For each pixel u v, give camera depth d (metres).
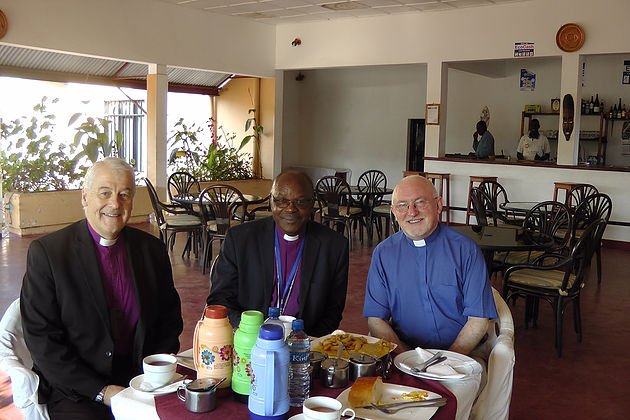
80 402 2.15
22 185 8.30
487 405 2.46
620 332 4.81
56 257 2.19
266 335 1.61
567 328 4.89
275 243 2.65
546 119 11.62
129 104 12.54
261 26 11.05
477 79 12.26
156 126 9.57
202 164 10.91
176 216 7.07
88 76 9.95
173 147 12.00
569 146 8.61
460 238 2.59
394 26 9.98
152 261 2.41
